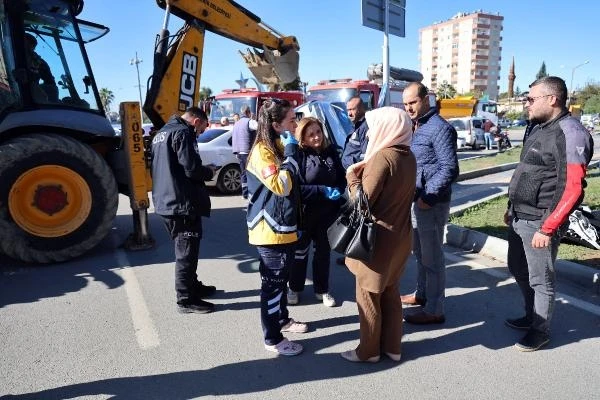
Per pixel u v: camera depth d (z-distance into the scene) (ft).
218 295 14.47
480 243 18.29
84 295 14.35
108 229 17.88
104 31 22.33
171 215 12.32
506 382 9.70
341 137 19.93
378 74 50.14
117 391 9.53
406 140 9.30
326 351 11.08
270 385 9.71
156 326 12.32
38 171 16.39
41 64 17.58
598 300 13.56
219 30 25.43
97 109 19.22
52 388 9.62
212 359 10.71
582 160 9.39
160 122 21.72
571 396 9.19
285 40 30.94
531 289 11.65
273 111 10.12
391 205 9.34
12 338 11.66
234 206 28.30
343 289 15.01
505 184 34.65
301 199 12.57
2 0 16.53
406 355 10.86
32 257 16.58
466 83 379.35
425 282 13.48
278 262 10.51
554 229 9.79
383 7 22.97
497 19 374.22
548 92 9.82
